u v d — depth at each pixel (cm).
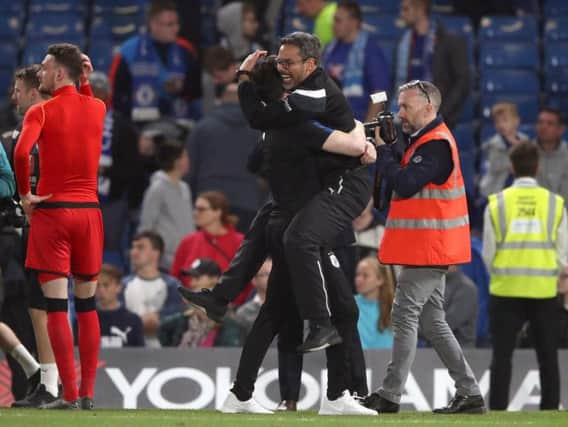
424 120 2916
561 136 4959
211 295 2870
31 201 2792
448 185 2898
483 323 4334
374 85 4806
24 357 3112
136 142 4666
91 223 2834
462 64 4784
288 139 2789
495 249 3762
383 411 2922
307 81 2781
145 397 3716
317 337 2756
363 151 2794
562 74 5738
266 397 3712
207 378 3725
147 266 4181
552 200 3775
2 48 5962
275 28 5794
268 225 2844
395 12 5884
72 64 2828
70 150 2809
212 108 4931
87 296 2870
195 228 4650
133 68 5125
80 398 2873
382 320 3875
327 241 2798
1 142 3105
